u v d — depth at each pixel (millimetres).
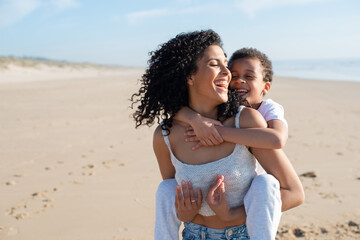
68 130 9891
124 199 5074
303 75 42656
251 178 1934
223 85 1979
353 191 5164
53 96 19172
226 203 1844
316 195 5039
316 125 10047
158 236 2068
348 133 8969
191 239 2037
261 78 2611
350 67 66688
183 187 1896
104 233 4148
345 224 4180
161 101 2113
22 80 38938
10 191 5438
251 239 1774
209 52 1964
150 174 6074
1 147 8125
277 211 1752
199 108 2064
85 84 29000
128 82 30531
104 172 6227
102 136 9078
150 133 9312
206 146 1946
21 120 11586
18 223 4418
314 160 6676
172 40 2086
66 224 4379
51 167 6566
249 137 1846
